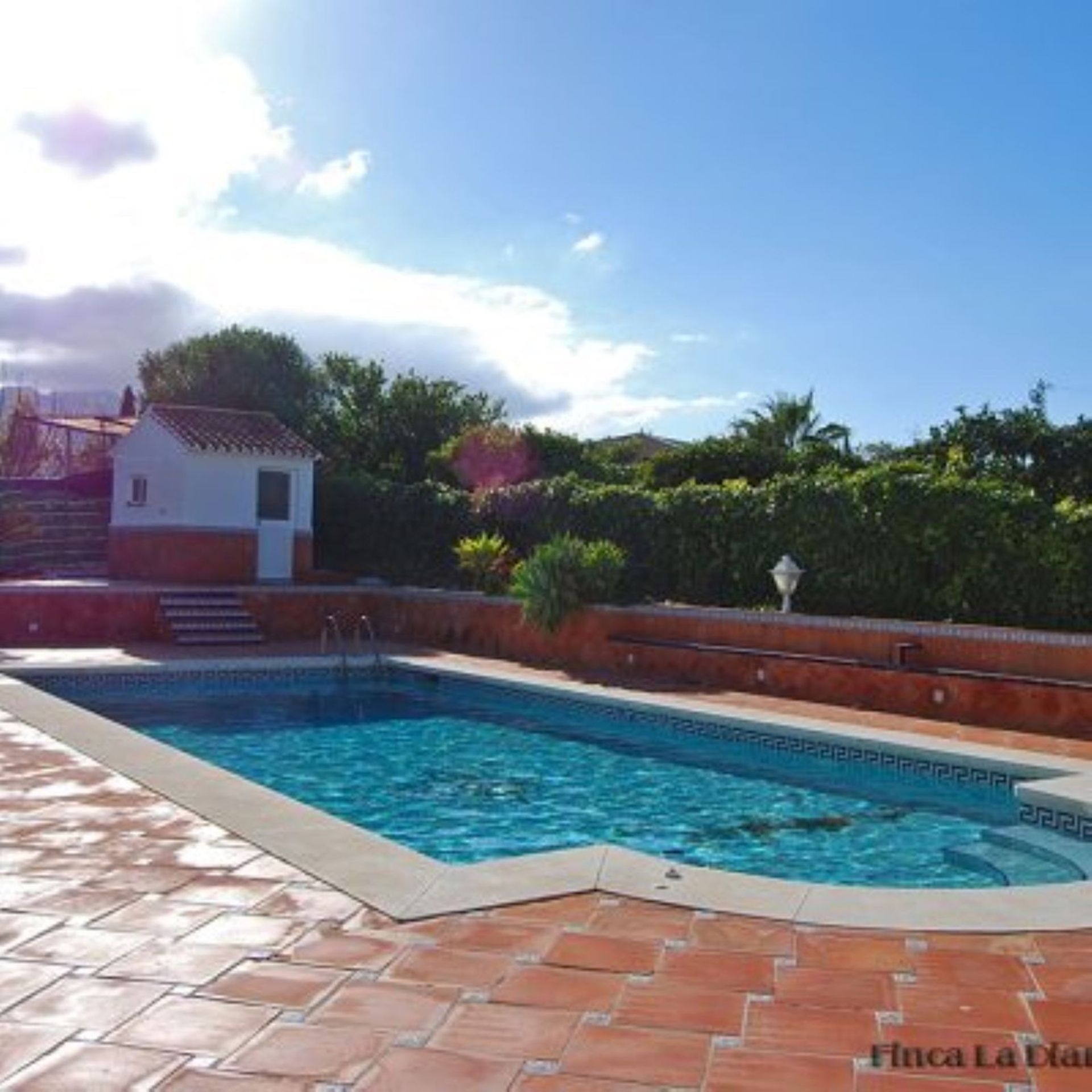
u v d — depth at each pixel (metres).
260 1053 3.70
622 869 5.86
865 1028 4.00
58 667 15.24
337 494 25.89
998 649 12.45
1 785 7.78
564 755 12.22
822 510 16.62
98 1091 3.42
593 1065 3.66
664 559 18.92
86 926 4.89
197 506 22.50
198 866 5.83
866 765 10.95
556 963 4.56
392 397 35.31
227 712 14.94
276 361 34.47
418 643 20.64
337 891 5.45
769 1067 3.67
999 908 5.37
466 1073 3.59
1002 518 14.63
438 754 12.26
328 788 10.63
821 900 5.43
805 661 13.97
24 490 26.91
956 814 9.55
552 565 17.28
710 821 9.36
